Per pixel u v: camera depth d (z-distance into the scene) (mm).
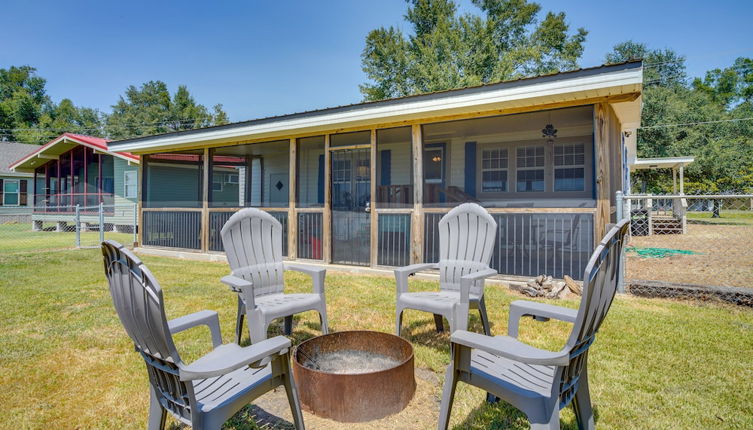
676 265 6148
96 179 14766
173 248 8227
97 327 3336
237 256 2947
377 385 1947
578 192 6879
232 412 1438
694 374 2389
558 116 5805
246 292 2564
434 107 5148
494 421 1911
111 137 36500
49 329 3273
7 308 3912
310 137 6684
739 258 6770
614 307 3861
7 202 18906
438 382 2340
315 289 2959
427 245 5551
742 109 25219
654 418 1926
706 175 21047
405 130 6152
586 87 4266
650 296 4316
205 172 7773
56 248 9000
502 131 7227
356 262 6105
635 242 9211
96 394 2211
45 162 15820
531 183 7301
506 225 5137
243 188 9086
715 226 13094
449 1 23688
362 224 6062
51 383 2334
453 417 1961
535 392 1435
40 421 1941
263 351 1437
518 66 22703
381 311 3812
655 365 2512
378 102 5527
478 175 7637
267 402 2127
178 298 4352
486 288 4738
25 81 37812
